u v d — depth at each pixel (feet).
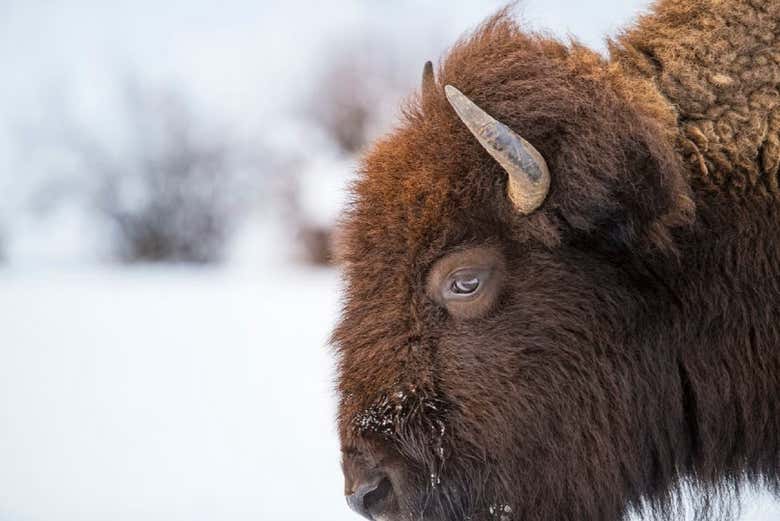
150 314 174.50
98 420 117.60
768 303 59.88
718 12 60.54
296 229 258.16
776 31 59.52
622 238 57.52
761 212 59.41
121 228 275.39
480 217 57.77
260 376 133.08
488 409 57.57
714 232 59.31
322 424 113.09
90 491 95.30
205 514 88.89
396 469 57.06
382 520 57.41
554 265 57.98
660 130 57.47
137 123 291.79
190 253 271.08
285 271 244.22
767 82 59.36
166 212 272.92
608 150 55.06
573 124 55.93
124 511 90.27
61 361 144.77
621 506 60.59
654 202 56.13
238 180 275.59
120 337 157.48
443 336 57.98
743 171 59.26
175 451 105.81
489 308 57.93
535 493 58.44
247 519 87.56
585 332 58.23
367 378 57.93
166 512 89.61
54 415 119.85
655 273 59.00
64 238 286.87
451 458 57.26
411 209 58.75
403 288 58.49
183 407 120.98
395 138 62.03
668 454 61.46
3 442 110.11
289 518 87.56
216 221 272.31
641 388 59.62
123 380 134.10
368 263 59.52
